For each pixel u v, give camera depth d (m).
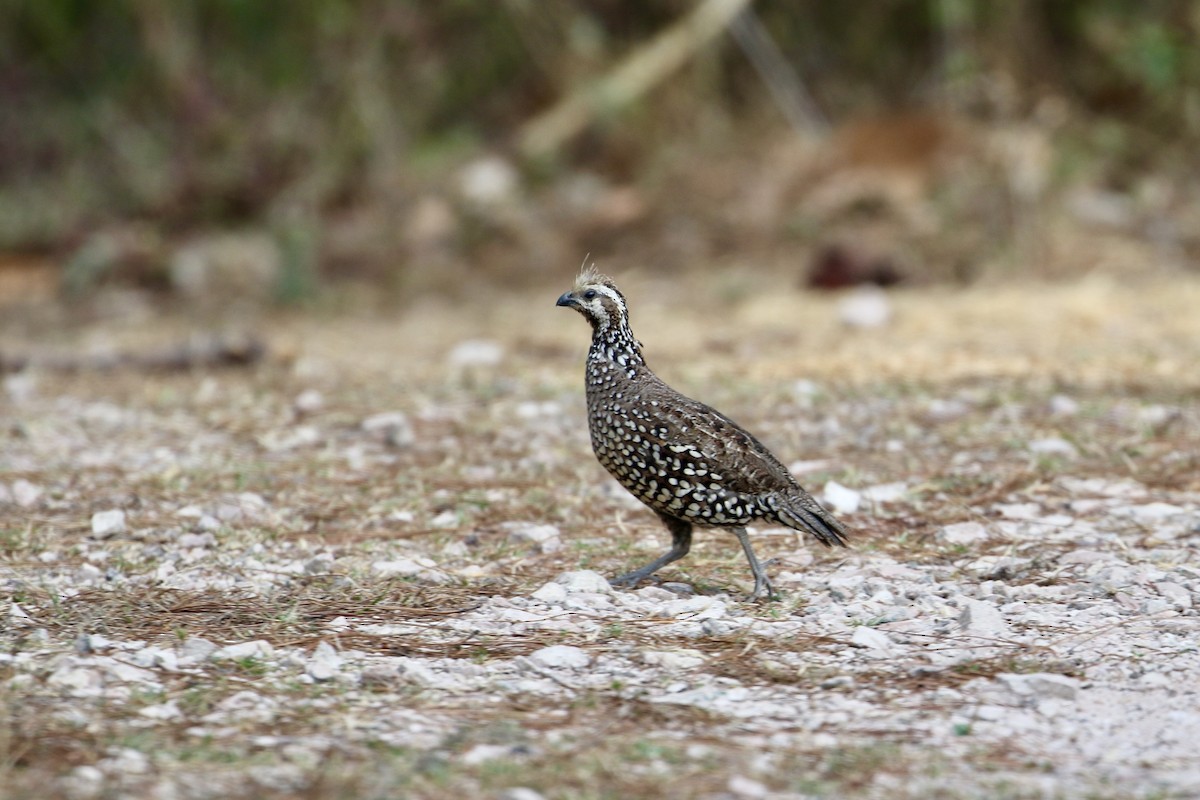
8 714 6.82
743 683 7.49
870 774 6.38
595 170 24.12
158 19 26.17
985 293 18.50
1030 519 10.48
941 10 23.64
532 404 13.85
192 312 20.59
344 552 9.90
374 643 8.08
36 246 24.77
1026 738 6.82
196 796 6.05
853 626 8.36
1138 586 8.91
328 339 18.11
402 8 25.67
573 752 6.57
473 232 22.47
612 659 7.84
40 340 18.97
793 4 25.52
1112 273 19.12
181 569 9.50
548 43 25.36
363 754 6.51
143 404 14.39
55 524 10.40
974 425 12.78
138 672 7.47
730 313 18.33
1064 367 14.71
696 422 8.91
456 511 10.81
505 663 7.75
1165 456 11.79
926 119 22.02
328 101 25.22
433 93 25.56
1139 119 23.05
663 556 9.47
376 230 22.83
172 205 24.38
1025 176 20.89
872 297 17.81
